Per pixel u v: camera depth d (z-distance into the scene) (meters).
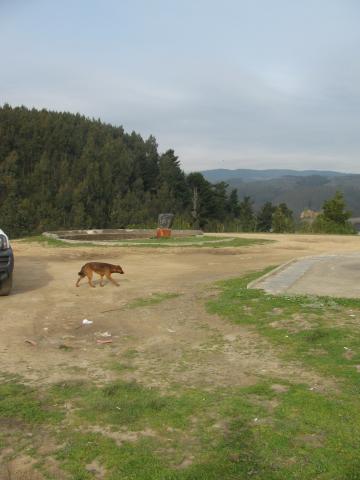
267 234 33.28
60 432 4.07
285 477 3.37
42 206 65.69
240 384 5.12
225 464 3.53
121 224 69.69
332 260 15.65
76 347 6.63
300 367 5.55
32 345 6.68
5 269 9.77
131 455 3.68
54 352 6.39
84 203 69.94
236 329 7.33
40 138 82.50
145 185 87.44
